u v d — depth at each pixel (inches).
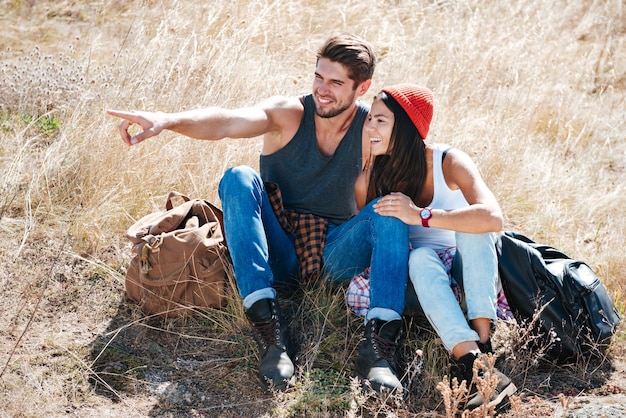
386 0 320.8
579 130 252.8
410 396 126.6
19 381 121.3
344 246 140.4
